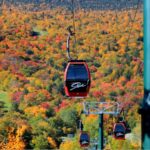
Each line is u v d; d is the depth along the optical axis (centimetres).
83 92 1237
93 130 6919
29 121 8506
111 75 9006
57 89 9244
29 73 9731
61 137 8269
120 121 2922
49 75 9662
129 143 6209
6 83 9562
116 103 2712
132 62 9038
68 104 8712
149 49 286
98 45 9969
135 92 7962
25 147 8031
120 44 9788
